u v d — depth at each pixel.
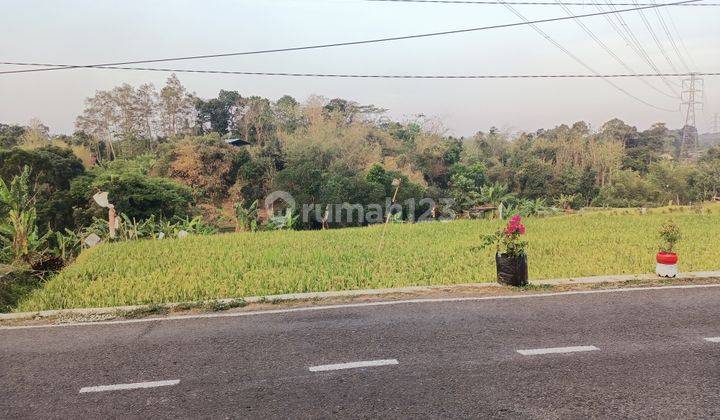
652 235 19.97
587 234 20.36
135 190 47.91
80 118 118.25
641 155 118.38
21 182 14.86
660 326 7.47
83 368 6.20
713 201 83.56
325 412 4.92
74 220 44.25
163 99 125.38
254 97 123.31
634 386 5.43
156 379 5.80
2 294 10.35
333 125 104.00
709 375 5.70
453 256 15.02
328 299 9.55
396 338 7.06
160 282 11.23
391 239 19.67
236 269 12.98
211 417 4.87
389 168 91.44
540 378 5.64
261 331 7.54
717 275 11.05
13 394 5.50
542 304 8.81
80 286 11.09
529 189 96.56
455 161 102.19
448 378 5.67
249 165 70.50
